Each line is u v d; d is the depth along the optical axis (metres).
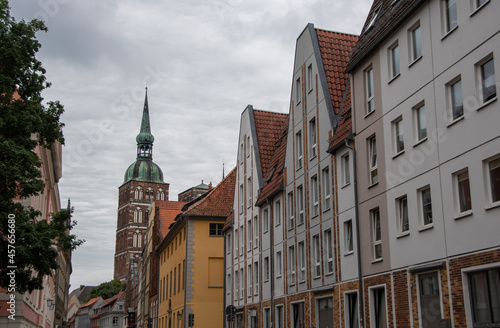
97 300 174.12
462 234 16.34
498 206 14.98
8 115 17.72
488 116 15.58
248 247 38.12
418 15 19.28
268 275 34.06
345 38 29.42
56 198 48.31
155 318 66.75
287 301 30.09
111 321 142.12
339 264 24.28
